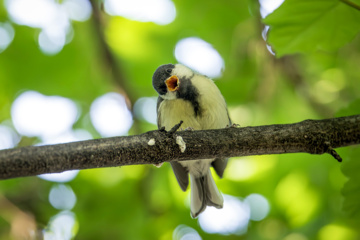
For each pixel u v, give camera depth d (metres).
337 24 5.65
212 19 11.29
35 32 11.04
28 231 9.94
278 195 10.63
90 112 12.11
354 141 5.16
